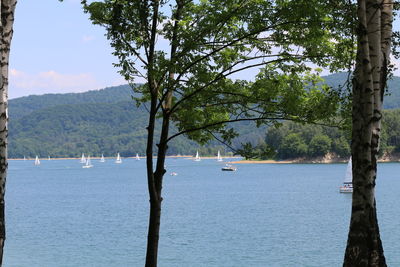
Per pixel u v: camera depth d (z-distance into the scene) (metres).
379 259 13.56
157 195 18.41
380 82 14.30
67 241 58.72
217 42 17.36
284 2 16.83
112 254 50.47
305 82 18.89
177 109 18.52
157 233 18.39
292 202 105.12
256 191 138.38
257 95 17.56
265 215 82.12
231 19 18.12
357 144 13.78
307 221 73.75
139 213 88.56
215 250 51.19
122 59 17.97
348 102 16.84
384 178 184.38
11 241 59.31
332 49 17.39
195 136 20.02
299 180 184.12
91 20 18.41
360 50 13.81
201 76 17.16
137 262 46.56
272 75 18.52
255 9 16.56
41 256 49.66
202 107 19.55
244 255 48.56
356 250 13.57
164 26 17.75
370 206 13.62
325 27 16.28
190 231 64.88
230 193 133.00
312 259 46.12
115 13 17.45
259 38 17.45
